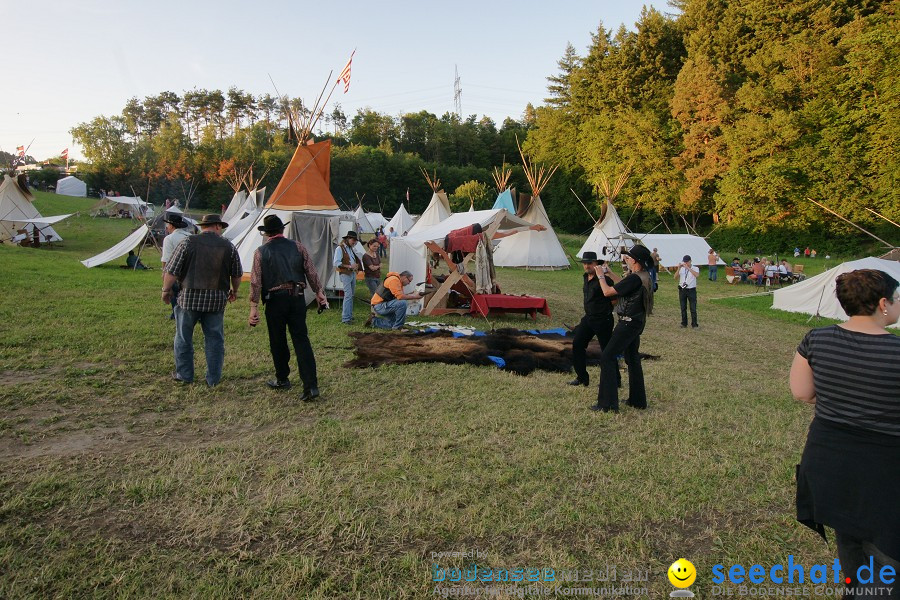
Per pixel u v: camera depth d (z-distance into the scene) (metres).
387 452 4.27
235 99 88.00
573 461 4.34
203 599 2.55
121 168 60.09
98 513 3.23
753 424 5.48
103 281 12.79
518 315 12.38
